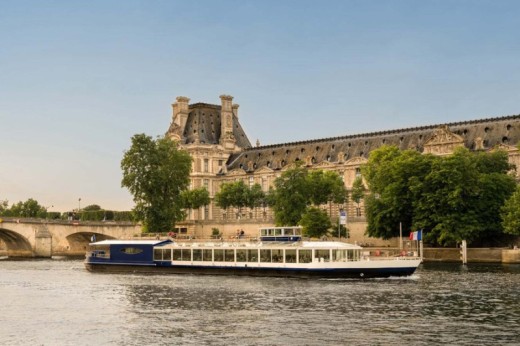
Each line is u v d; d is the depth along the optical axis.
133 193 170.12
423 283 89.69
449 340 53.12
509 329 57.09
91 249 141.25
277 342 52.97
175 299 77.56
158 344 53.00
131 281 100.44
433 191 140.38
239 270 108.38
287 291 83.00
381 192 153.88
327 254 100.50
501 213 134.88
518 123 176.75
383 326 58.59
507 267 117.56
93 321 63.38
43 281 102.06
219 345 52.25
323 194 173.12
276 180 170.75
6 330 59.34
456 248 137.50
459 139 182.00
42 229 194.38
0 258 187.75
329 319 62.19
